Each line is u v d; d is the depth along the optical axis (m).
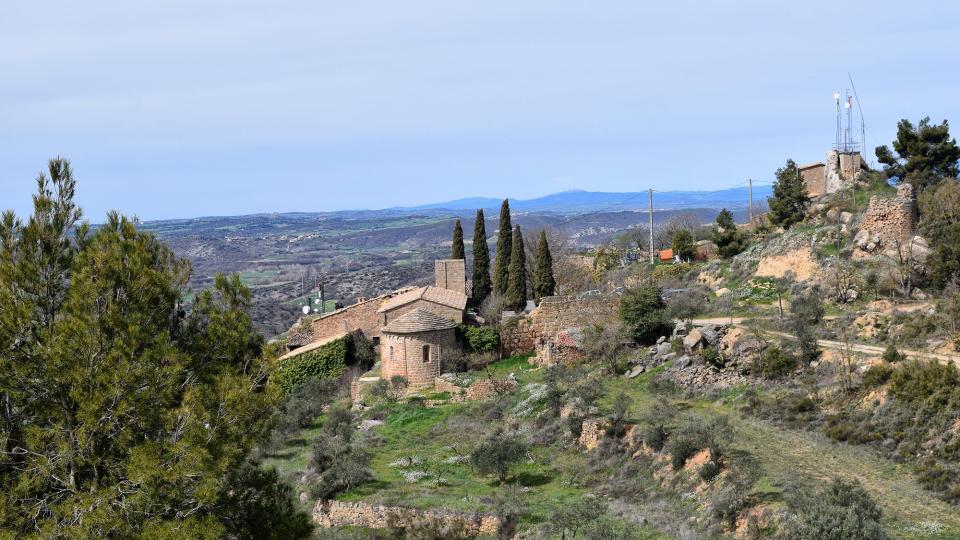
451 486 47.16
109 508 23.80
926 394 39.91
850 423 41.44
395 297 83.06
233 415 27.09
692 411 49.66
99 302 26.61
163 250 30.66
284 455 57.41
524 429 54.94
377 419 62.03
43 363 25.45
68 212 28.27
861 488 32.75
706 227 129.00
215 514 26.66
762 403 47.41
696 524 35.78
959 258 57.03
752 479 36.28
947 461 35.59
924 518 31.64
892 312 53.62
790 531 29.95
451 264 87.25
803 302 58.94
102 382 25.02
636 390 56.62
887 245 63.75
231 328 29.83
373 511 43.78
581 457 49.03
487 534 40.91
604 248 115.50
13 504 23.92
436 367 69.00
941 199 63.38
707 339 58.19
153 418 26.27
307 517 29.97
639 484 42.81
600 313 73.56
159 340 26.64
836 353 49.19
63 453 24.78
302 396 70.50
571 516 37.16
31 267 26.56
